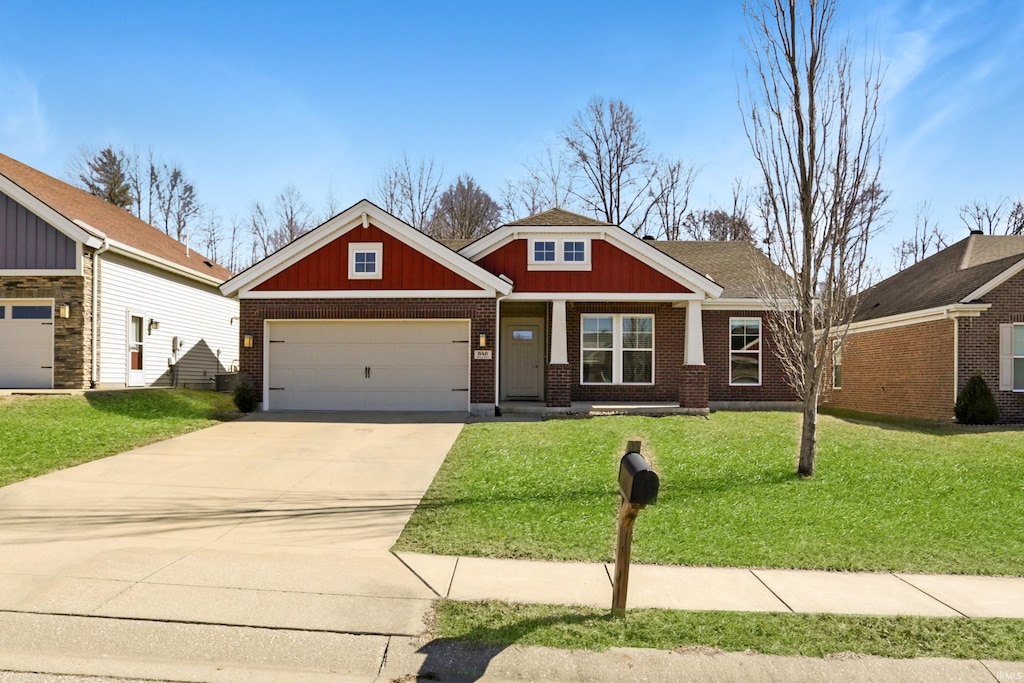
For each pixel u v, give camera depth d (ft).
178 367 69.21
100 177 141.69
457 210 138.72
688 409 53.11
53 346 53.26
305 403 52.31
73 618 15.08
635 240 55.06
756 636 14.73
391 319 51.98
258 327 52.24
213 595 16.46
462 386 52.03
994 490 27.81
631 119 127.54
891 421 53.93
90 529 21.59
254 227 151.74
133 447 35.68
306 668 13.44
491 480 28.78
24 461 30.66
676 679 13.15
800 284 31.37
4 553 19.12
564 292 55.11
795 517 23.93
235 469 30.96
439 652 13.97
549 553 20.13
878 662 13.75
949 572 19.08
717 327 60.08
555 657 13.80
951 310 52.60
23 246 53.36
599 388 58.34
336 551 20.04
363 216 52.03
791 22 30.63
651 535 21.84
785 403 59.62
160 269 65.41
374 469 31.35
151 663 13.48
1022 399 52.01
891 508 25.20
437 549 20.36
